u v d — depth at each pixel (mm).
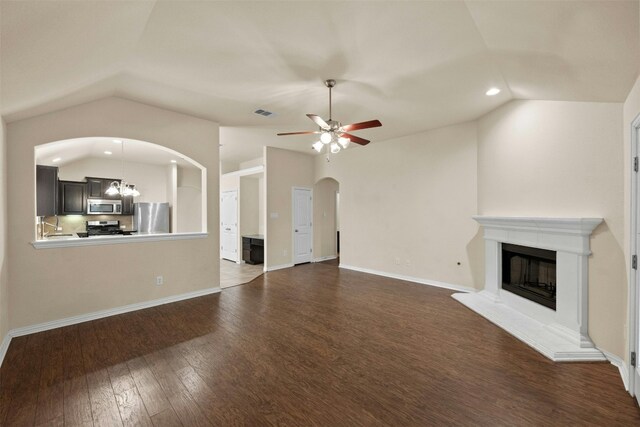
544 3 1585
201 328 3256
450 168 4852
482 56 2668
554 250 3016
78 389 2125
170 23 2201
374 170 6082
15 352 2680
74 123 3352
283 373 2344
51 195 3928
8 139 2998
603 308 2574
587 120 2738
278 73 3023
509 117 3756
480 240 4480
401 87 3367
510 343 2889
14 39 1533
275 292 4715
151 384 2188
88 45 2059
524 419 1819
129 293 3795
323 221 7742
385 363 2504
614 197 2498
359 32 2334
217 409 1913
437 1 1965
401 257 5609
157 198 7926
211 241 4625
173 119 4156
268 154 6453
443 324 3381
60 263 3297
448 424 1777
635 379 2014
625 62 1810
